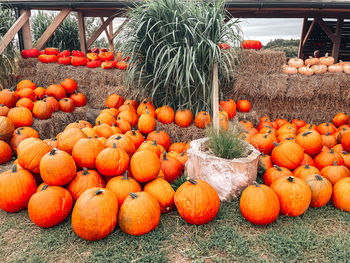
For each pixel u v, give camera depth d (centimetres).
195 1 390
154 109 409
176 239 215
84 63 520
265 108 467
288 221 234
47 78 513
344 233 221
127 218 210
